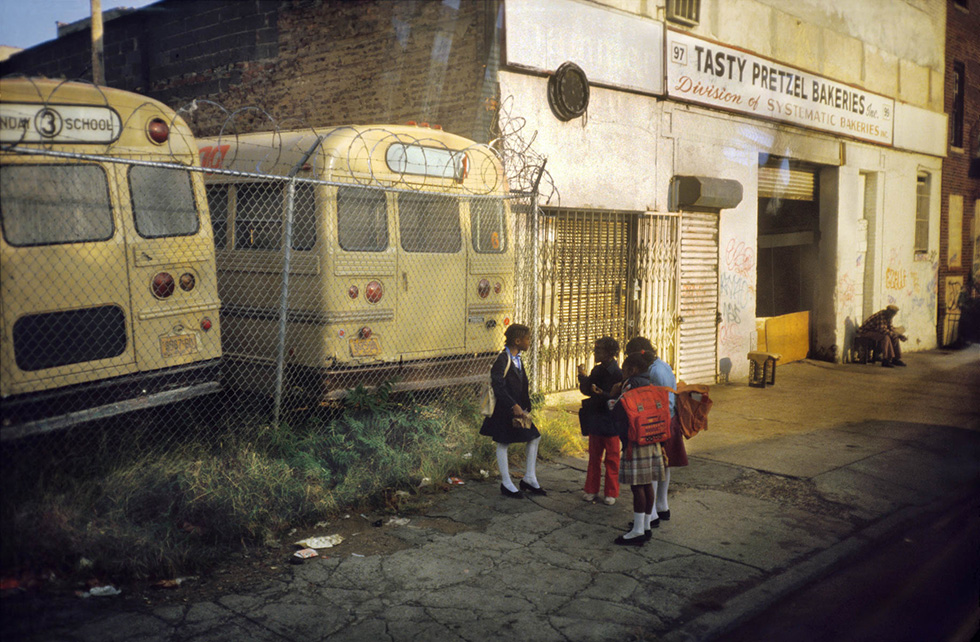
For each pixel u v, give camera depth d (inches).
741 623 136.2
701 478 231.6
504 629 131.6
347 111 344.5
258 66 375.6
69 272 184.7
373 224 248.2
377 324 249.4
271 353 258.7
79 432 183.8
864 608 142.3
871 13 408.5
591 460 204.1
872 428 287.7
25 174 176.6
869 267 487.2
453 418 253.9
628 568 161.2
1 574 133.3
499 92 295.9
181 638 123.6
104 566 143.3
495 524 187.0
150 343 204.8
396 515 191.9
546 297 325.4
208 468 185.5
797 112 439.2
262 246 262.1
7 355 171.3
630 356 182.4
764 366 402.0
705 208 402.9
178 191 213.3
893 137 432.5
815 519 196.2
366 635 127.7
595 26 332.2
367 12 334.0
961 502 199.8
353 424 224.7
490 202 288.2
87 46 324.5
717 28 394.9
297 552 162.2
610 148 348.2
